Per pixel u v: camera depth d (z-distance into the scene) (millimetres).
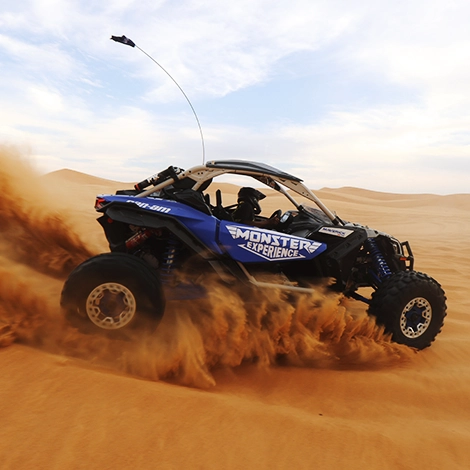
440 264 10188
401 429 2652
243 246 3762
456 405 3240
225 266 3768
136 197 3762
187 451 2096
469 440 2570
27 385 2492
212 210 4109
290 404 2980
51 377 2600
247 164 3908
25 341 3164
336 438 2365
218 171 3812
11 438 2035
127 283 3209
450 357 4258
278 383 3307
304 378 3412
